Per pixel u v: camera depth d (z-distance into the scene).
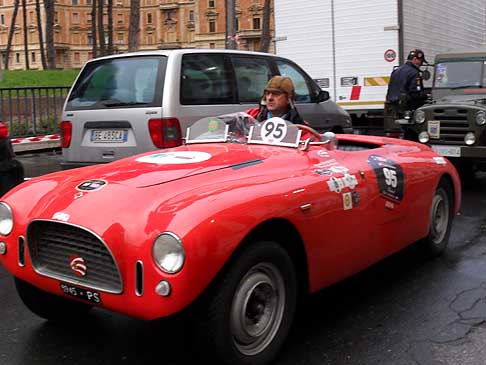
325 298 4.45
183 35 97.06
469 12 16.66
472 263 5.26
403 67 10.37
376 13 12.32
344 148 5.34
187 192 3.24
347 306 4.29
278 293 3.40
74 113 6.92
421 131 9.02
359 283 4.77
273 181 3.48
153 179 3.46
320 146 4.33
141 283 2.96
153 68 6.64
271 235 3.37
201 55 6.98
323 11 12.94
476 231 6.40
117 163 3.96
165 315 2.91
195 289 2.88
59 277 3.29
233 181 3.44
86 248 3.18
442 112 8.83
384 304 4.32
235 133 4.57
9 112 13.35
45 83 22.28
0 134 6.14
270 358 3.37
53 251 3.33
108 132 6.69
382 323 3.98
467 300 4.37
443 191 5.37
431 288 4.63
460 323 3.96
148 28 99.06
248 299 3.18
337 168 4.01
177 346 3.67
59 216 3.24
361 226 4.02
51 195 3.51
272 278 3.35
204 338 3.07
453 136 8.79
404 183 4.54
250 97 7.52
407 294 4.51
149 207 3.14
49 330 3.95
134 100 6.57
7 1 97.38
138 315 3.01
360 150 4.88
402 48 12.12
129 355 3.56
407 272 5.02
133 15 29.69
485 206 7.73
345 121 9.40
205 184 3.39
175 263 2.85
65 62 98.38
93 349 3.65
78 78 7.15
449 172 5.33
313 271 3.62
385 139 5.30
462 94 10.10
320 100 8.71
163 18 98.00
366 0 12.40
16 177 6.26
